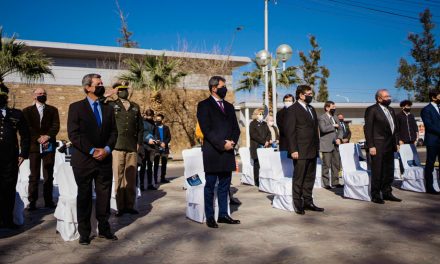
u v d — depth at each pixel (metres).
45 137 6.70
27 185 7.00
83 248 4.37
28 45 19.84
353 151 7.64
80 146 4.46
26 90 20.33
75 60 21.94
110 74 22.59
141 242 4.57
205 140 5.37
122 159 6.12
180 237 4.76
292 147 5.98
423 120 7.79
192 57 23.86
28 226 5.52
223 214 5.45
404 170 8.27
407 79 41.34
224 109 5.45
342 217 5.65
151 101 19.78
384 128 6.76
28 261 3.93
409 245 4.20
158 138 10.27
